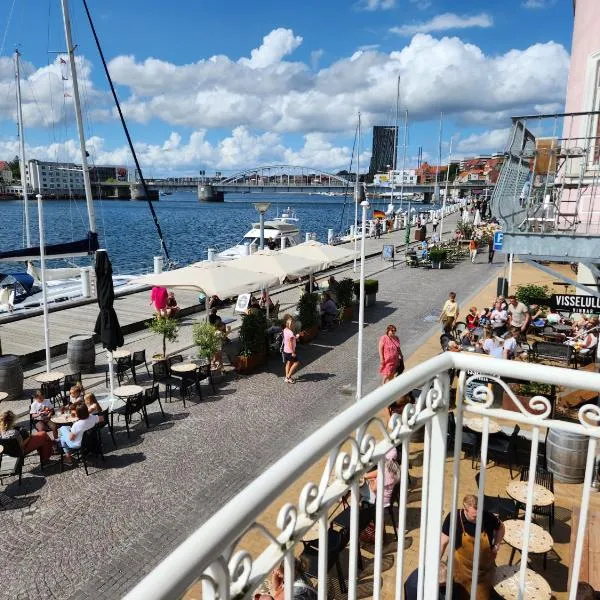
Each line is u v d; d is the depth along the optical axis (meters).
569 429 2.10
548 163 7.10
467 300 21.61
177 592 0.99
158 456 9.24
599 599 3.76
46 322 12.05
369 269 29.89
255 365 13.76
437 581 2.39
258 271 16.33
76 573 6.37
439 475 2.27
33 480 8.46
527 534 2.37
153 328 13.61
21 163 24.44
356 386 12.58
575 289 21.33
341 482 1.62
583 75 11.23
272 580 3.82
